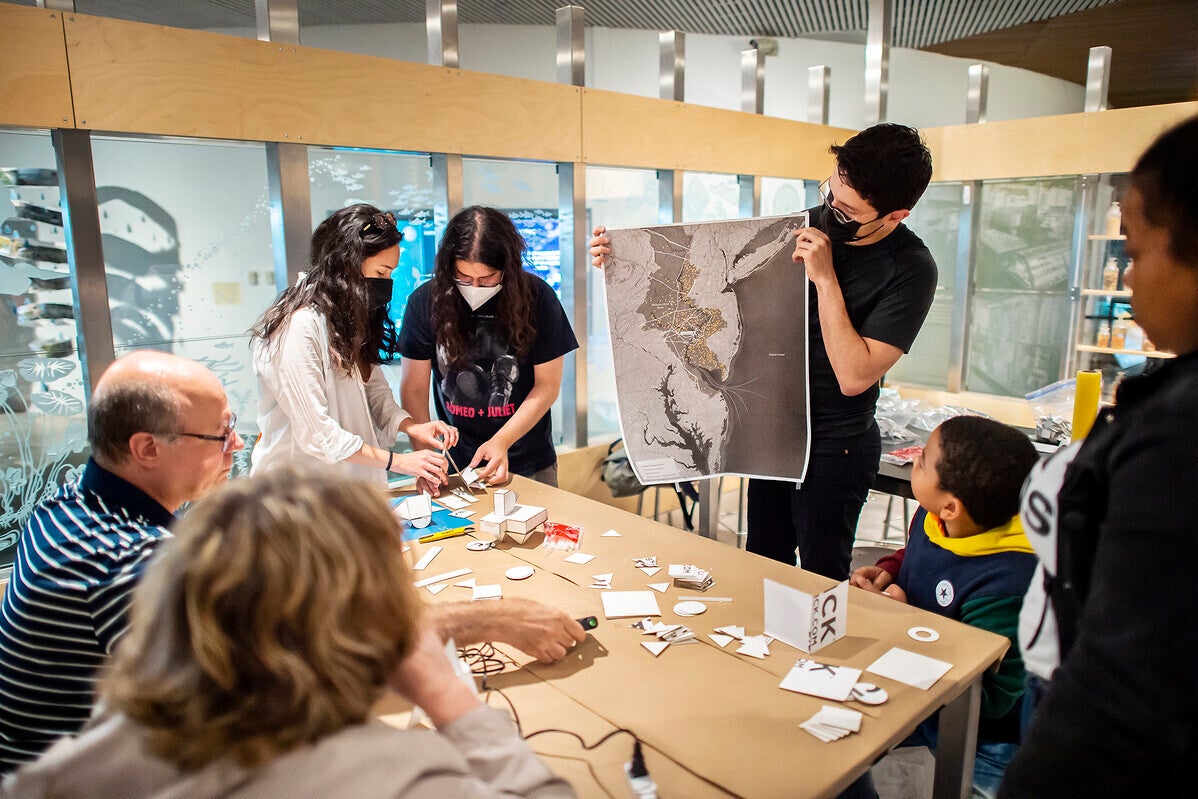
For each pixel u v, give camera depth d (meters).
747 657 1.47
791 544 2.56
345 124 2.92
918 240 2.15
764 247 2.26
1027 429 3.67
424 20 5.56
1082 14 5.94
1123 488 0.79
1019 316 5.61
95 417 1.21
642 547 2.02
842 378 2.11
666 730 1.24
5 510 2.50
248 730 0.67
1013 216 5.51
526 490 2.50
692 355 2.39
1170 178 0.75
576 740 1.22
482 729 0.93
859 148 1.92
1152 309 0.81
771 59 6.65
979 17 5.98
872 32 5.38
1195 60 7.52
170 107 2.50
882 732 1.23
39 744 1.15
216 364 2.94
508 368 2.66
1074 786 0.83
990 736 1.91
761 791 1.09
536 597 1.72
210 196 2.80
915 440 3.60
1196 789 0.79
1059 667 0.87
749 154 4.67
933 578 1.80
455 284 2.53
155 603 0.70
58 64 2.28
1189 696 0.75
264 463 2.24
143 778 0.69
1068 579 0.92
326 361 2.16
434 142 3.19
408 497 2.35
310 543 0.70
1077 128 5.07
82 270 2.48
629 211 4.54
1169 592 0.75
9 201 2.36
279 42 2.74
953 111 7.46
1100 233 5.22
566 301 3.99
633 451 2.49
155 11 4.99
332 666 0.69
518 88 3.43
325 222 2.22
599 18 5.73
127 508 1.23
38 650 1.11
